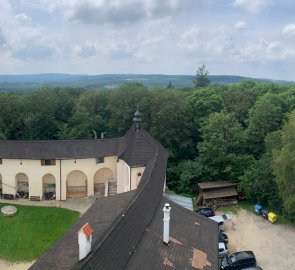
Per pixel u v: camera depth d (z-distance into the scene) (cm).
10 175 5650
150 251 2470
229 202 5819
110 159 5884
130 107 7400
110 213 3112
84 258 2077
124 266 2169
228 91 9406
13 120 7481
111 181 5925
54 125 7675
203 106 7762
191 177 6188
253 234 4806
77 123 7462
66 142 5775
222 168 6294
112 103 7681
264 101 7069
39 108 7606
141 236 2581
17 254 4041
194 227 3147
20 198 5712
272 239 4675
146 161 4950
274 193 5503
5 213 4956
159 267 2350
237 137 6369
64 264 2334
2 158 5559
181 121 7088
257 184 5600
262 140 6888
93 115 7769
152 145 5103
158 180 3769
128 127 7494
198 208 5588
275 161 5016
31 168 5600
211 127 6412
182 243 2778
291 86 10344
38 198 5647
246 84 10912
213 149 6206
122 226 2462
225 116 6519
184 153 7306
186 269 2459
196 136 7631
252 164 6084
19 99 8012
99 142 5891
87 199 5731
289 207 4894
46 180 5844
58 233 4562
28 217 4988
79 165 5722
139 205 2897
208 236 3080
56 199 5709
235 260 3897
